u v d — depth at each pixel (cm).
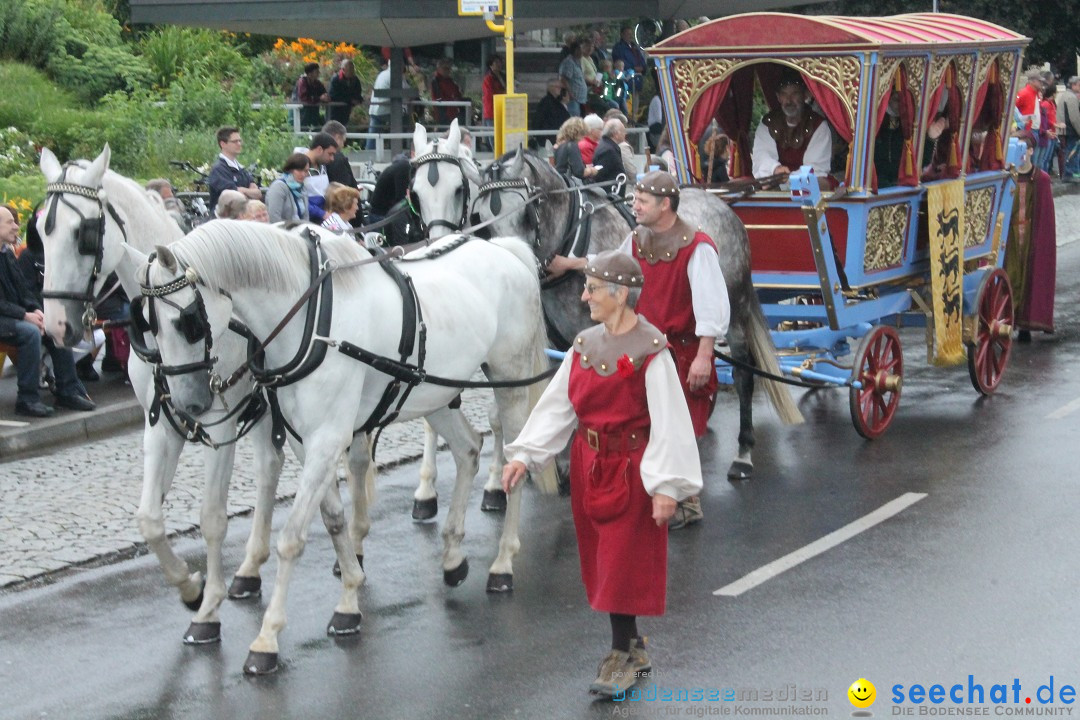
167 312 596
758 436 1105
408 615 720
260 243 632
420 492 895
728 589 742
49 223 682
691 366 813
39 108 2006
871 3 3275
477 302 759
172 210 1105
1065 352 1406
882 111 1008
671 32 2498
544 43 2773
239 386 671
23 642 681
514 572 791
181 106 2191
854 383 1031
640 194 805
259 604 741
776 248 1062
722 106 1178
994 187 1258
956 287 1131
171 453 688
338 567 793
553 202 948
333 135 1499
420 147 986
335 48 2792
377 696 611
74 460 1008
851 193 1006
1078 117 2870
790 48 1012
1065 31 3328
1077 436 1060
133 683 629
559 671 637
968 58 1146
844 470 987
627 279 575
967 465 984
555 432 600
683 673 627
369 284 686
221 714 594
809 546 814
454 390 754
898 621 685
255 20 1898
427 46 2683
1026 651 641
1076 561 768
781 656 645
